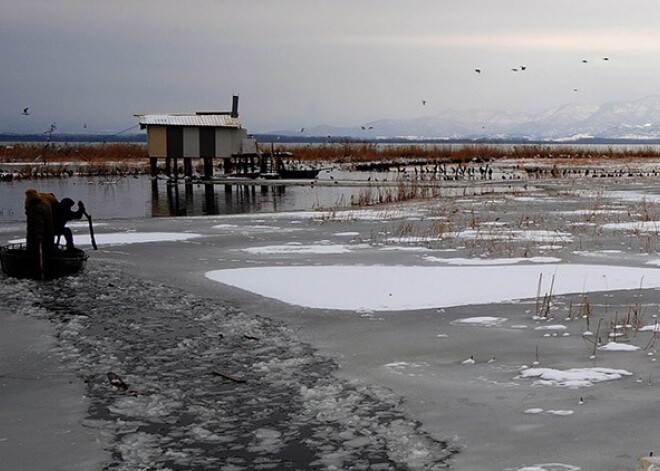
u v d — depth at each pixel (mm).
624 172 66812
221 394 8539
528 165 81562
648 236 21750
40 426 7609
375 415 7676
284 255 19375
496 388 8289
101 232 25375
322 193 47438
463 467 6281
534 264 17125
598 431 6824
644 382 8203
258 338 10977
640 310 11938
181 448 7004
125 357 10164
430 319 11922
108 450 6984
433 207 33500
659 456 5699
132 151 93500
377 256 18891
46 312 13047
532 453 6434
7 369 9641
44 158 81125
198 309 13047
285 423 7590
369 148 94000
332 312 12617
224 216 31047
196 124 57375
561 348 9844
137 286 15250
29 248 16453
